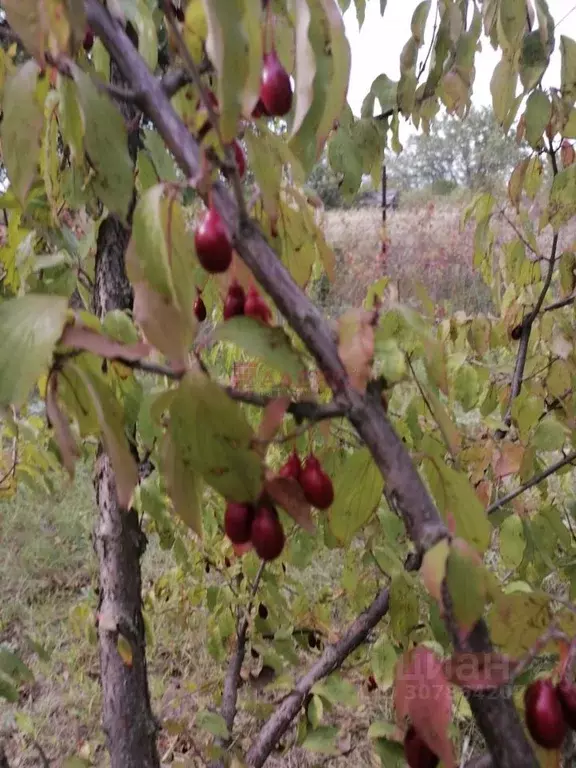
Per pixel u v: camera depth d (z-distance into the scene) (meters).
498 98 1.62
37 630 3.64
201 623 3.40
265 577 2.09
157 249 0.61
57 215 1.33
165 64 1.31
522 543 1.67
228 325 0.72
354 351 0.68
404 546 1.93
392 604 1.41
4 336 0.66
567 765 1.13
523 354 1.99
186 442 0.65
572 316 2.06
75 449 0.73
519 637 0.79
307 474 0.85
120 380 1.21
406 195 12.99
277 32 0.89
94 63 1.14
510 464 1.70
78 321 0.71
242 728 2.59
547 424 1.70
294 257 1.07
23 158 0.78
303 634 2.16
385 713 2.73
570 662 0.73
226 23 0.57
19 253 1.43
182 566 2.30
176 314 0.63
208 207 0.67
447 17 1.62
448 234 7.84
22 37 0.65
